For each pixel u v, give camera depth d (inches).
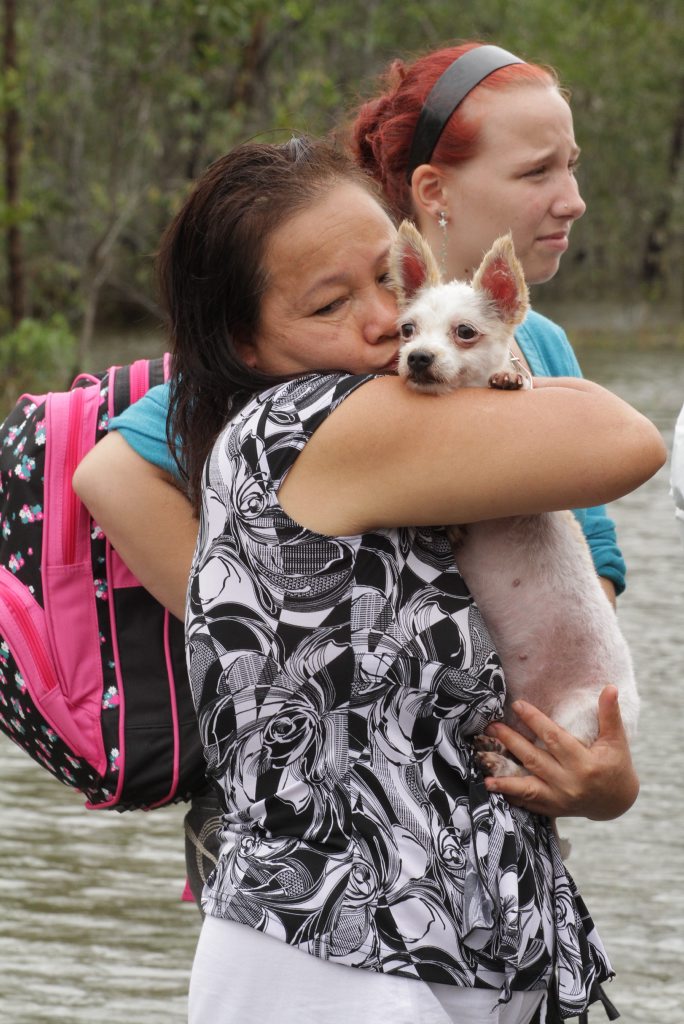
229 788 114.0
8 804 283.0
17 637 133.6
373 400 112.8
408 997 107.2
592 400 113.8
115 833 270.1
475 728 116.3
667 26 1620.3
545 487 110.9
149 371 140.4
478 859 110.9
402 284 145.1
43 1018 197.3
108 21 1079.0
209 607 114.0
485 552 141.3
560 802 117.8
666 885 244.8
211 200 123.3
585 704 141.2
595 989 119.1
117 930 227.8
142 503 131.3
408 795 110.6
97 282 1037.2
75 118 1229.1
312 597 111.7
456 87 161.3
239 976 110.1
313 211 121.4
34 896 239.9
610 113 1587.1
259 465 113.3
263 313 122.6
